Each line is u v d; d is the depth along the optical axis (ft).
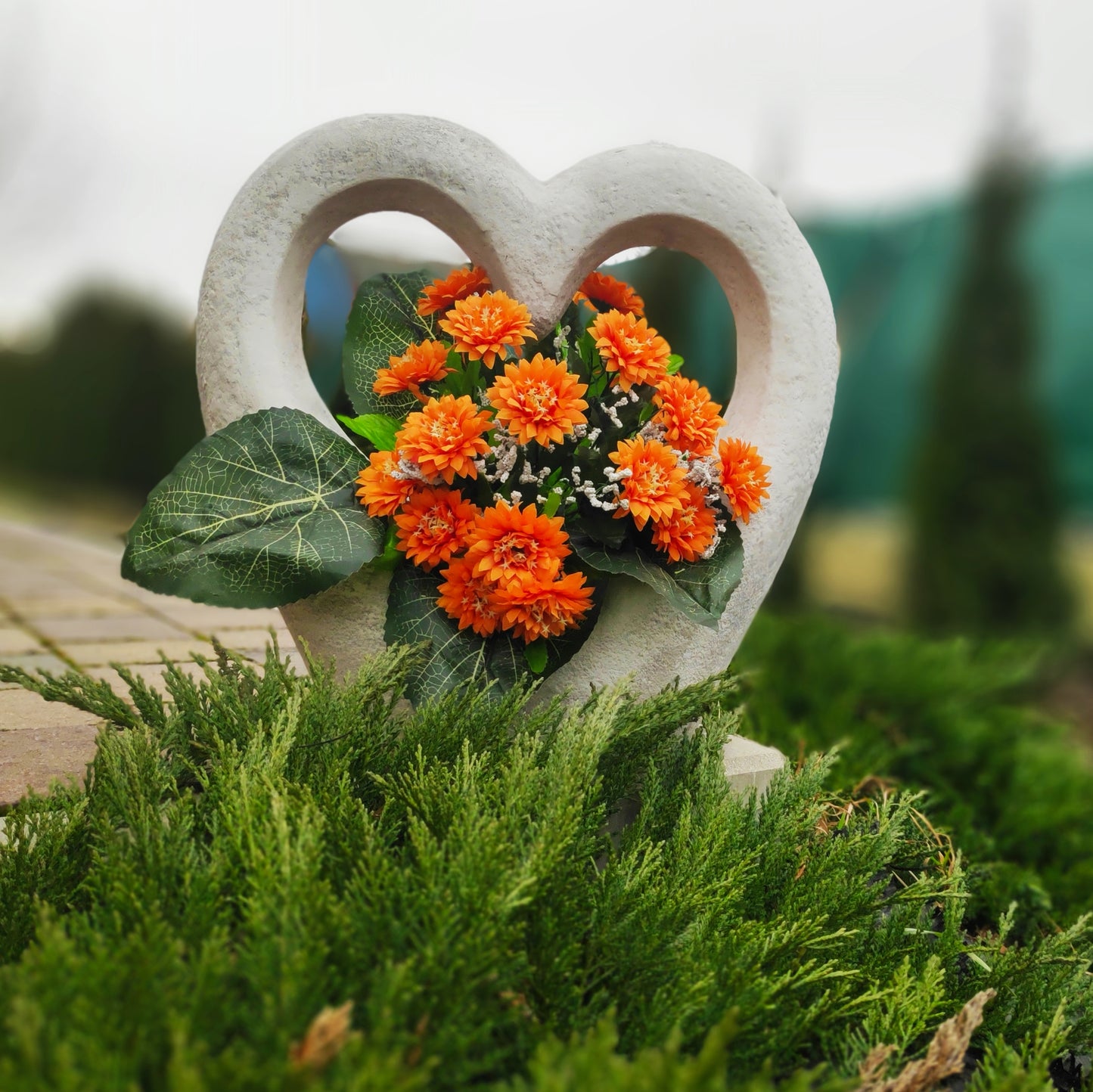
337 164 2.42
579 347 2.49
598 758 2.03
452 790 1.93
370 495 2.30
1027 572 6.23
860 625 7.26
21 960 1.81
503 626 2.30
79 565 6.08
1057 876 2.89
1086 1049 2.00
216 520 2.28
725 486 2.35
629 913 1.87
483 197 2.42
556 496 2.34
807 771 2.23
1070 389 6.90
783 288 2.48
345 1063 1.51
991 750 3.34
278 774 1.94
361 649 2.42
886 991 1.88
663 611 2.44
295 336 2.51
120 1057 1.49
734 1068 1.77
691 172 2.45
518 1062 1.70
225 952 1.65
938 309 6.51
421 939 1.71
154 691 2.25
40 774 2.43
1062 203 6.86
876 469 7.41
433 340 2.55
